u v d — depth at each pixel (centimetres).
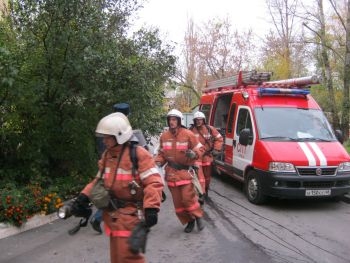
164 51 1028
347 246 660
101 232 689
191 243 661
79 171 954
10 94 781
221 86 1274
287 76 3384
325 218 822
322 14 2336
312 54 2914
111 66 829
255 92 1033
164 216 820
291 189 856
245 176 980
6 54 696
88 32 825
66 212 419
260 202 916
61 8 792
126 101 882
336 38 2778
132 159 410
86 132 905
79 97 848
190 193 696
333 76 3098
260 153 906
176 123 690
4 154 877
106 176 417
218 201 957
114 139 411
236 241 673
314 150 892
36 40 827
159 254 611
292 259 599
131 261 414
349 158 898
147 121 947
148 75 927
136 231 390
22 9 811
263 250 633
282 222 790
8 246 627
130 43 968
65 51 823
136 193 413
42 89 805
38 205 729
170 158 698
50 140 899
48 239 659
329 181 865
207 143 935
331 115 2434
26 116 868
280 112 990
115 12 949
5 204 680
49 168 923
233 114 1094
